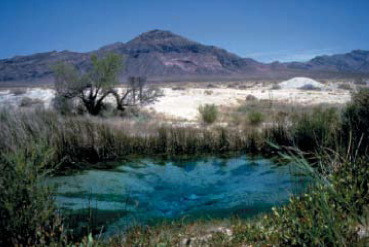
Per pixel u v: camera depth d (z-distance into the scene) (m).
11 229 2.68
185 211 4.87
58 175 6.65
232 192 5.73
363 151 4.43
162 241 3.21
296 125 8.66
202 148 9.38
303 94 31.75
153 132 10.01
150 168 7.69
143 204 5.19
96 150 8.40
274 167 7.33
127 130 9.80
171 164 8.10
